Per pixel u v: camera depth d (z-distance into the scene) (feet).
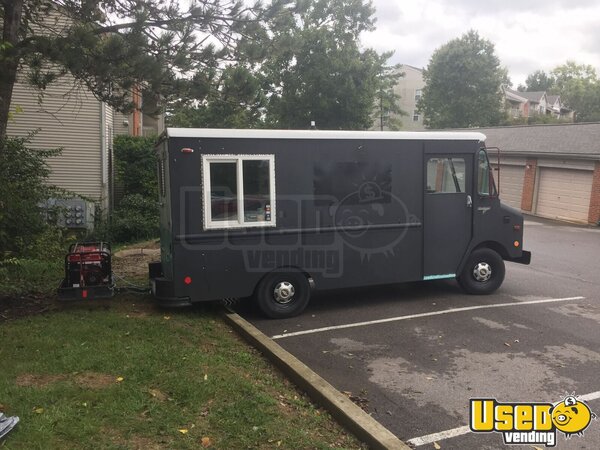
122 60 21.80
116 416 12.46
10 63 21.33
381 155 24.57
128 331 19.11
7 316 20.66
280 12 25.94
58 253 27.63
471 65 147.13
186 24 24.07
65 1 23.90
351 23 81.82
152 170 55.83
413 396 15.67
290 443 12.06
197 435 12.03
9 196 22.04
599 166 65.21
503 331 21.89
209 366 16.33
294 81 81.15
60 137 46.42
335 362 18.47
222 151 21.90
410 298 27.35
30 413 12.28
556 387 16.26
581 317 23.98
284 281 23.63
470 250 27.02
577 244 49.55
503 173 82.69
